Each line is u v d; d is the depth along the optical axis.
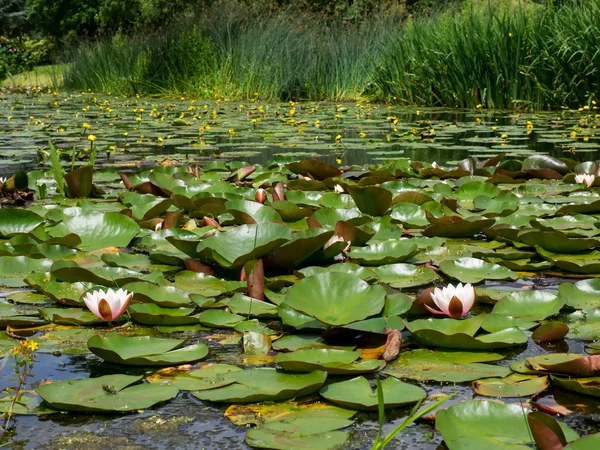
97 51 17.06
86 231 2.83
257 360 1.69
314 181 4.00
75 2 25.08
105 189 4.27
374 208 3.24
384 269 2.44
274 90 13.22
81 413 1.41
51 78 19.31
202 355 1.68
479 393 1.48
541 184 4.18
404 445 1.27
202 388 1.50
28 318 1.98
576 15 9.90
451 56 11.05
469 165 4.52
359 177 4.24
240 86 13.62
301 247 2.34
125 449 1.26
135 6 23.53
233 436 1.31
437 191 3.88
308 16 15.61
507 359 1.69
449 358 1.69
